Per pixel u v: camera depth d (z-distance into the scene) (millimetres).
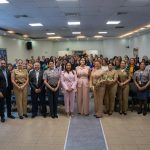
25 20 10523
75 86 6598
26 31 14633
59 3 7301
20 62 6598
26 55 20344
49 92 6438
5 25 11969
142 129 5348
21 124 5891
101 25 12539
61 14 9180
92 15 9508
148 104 7012
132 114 6676
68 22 11305
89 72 6660
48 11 8547
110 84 6523
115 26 13008
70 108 6664
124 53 21734
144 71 6633
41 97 6551
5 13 8852
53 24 11867
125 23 11914
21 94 6430
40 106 6973
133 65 7453
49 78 6441
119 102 6738
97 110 6488
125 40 21641
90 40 22297
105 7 8008
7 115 6520
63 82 6602
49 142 4668
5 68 6410
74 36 18625
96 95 6480
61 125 5766
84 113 6684
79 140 4750
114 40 21719
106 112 6824
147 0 7062
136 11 8789
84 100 6648
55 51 22719
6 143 4652
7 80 6340
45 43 22094
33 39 20406
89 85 6605
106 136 4949
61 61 10188
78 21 11047
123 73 6629
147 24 12344
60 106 7734
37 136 5016
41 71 6562
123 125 5676
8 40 16312
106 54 22188
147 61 8617
